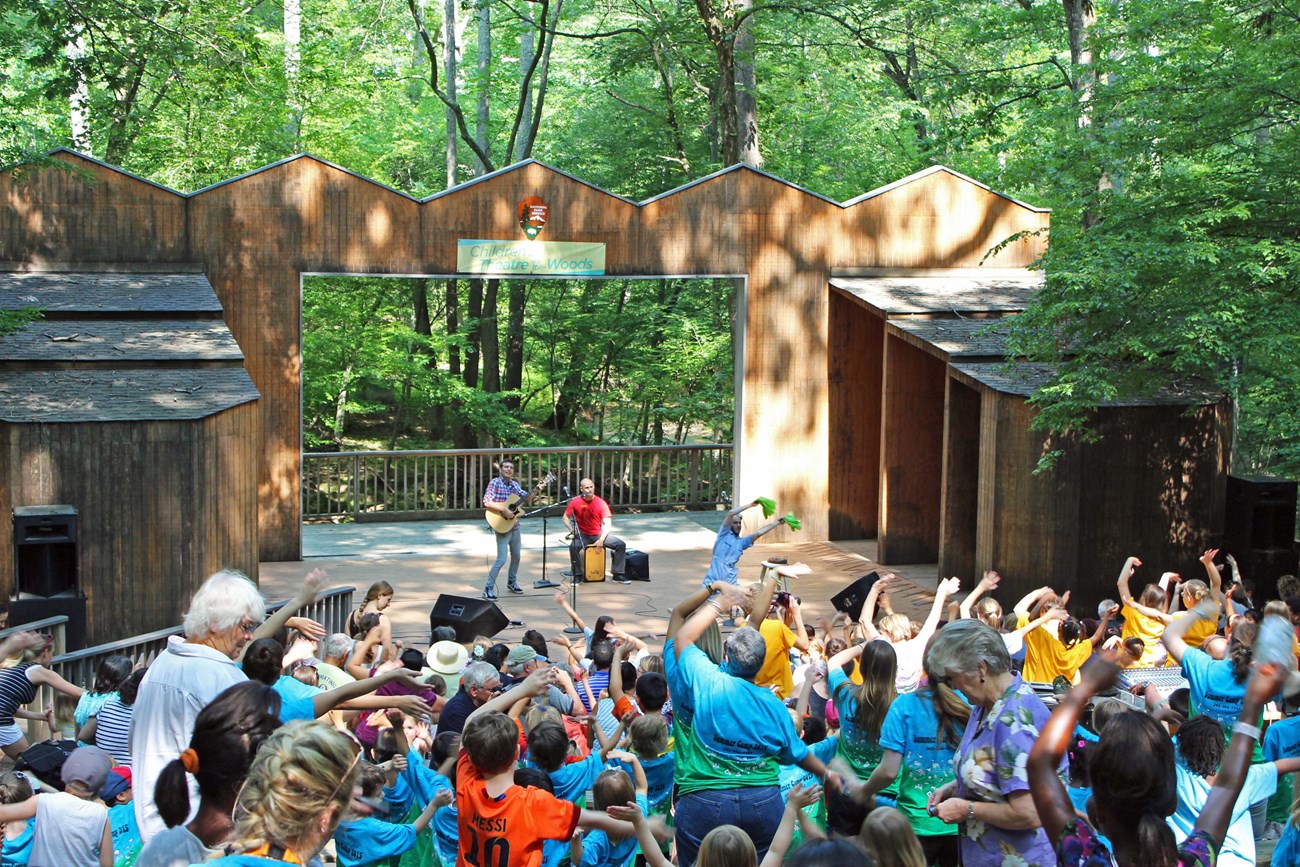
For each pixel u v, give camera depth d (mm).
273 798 3025
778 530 20531
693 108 30734
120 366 15492
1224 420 16484
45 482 13922
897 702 5102
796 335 20375
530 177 19250
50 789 6688
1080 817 3141
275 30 30375
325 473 22484
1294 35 13852
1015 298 19578
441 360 32375
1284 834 4988
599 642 9664
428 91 35219
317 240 18641
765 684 7297
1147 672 9852
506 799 4809
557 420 33062
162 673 4410
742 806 5203
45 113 26188
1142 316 14344
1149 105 14906
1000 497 16234
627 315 30781
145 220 18172
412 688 4711
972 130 27156
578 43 38281
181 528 14312
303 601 5094
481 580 17781
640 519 22172
